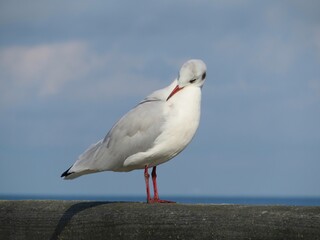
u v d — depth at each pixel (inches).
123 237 259.3
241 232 226.8
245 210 229.9
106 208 267.7
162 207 251.9
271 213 222.8
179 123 366.3
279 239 218.8
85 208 274.5
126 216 258.4
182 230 241.9
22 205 293.7
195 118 368.5
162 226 247.3
